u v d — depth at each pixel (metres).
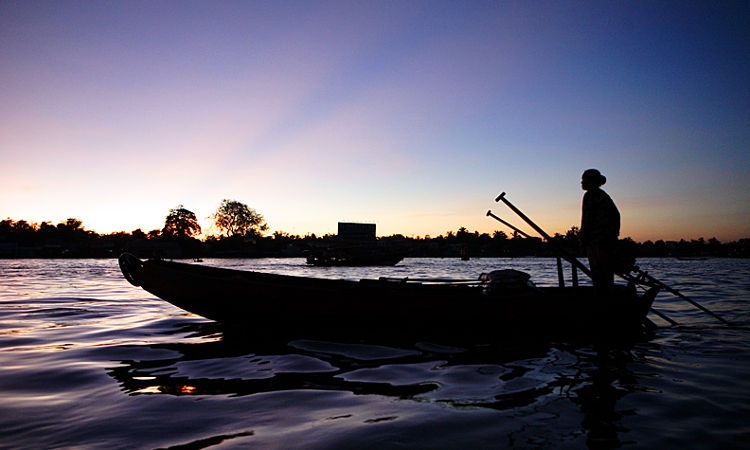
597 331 6.88
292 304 6.95
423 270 39.06
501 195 7.27
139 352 5.70
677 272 30.33
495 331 6.88
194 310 7.53
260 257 111.56
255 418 3.37
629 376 4.50
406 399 3.81
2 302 11.81
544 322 6.86
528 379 4.41
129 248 103.38
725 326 7.60
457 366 4.96
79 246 108.88
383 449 2.81
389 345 6.17
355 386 4.20
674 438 2.98
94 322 8.32
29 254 106.25
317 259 53.28
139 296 13.61
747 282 18.61
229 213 124.31
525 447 2.84
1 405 3.68
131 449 2.83
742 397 3.83
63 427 3.21
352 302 6.85
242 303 7.13
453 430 3.11
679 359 5.24
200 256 106.00
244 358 5.37
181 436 3.03
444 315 6.84
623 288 6.78
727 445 2.88
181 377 4.52
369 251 50.69
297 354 5.59
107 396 3.91
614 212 6.67
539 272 30.69
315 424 3.23
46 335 6.94
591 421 3.29
